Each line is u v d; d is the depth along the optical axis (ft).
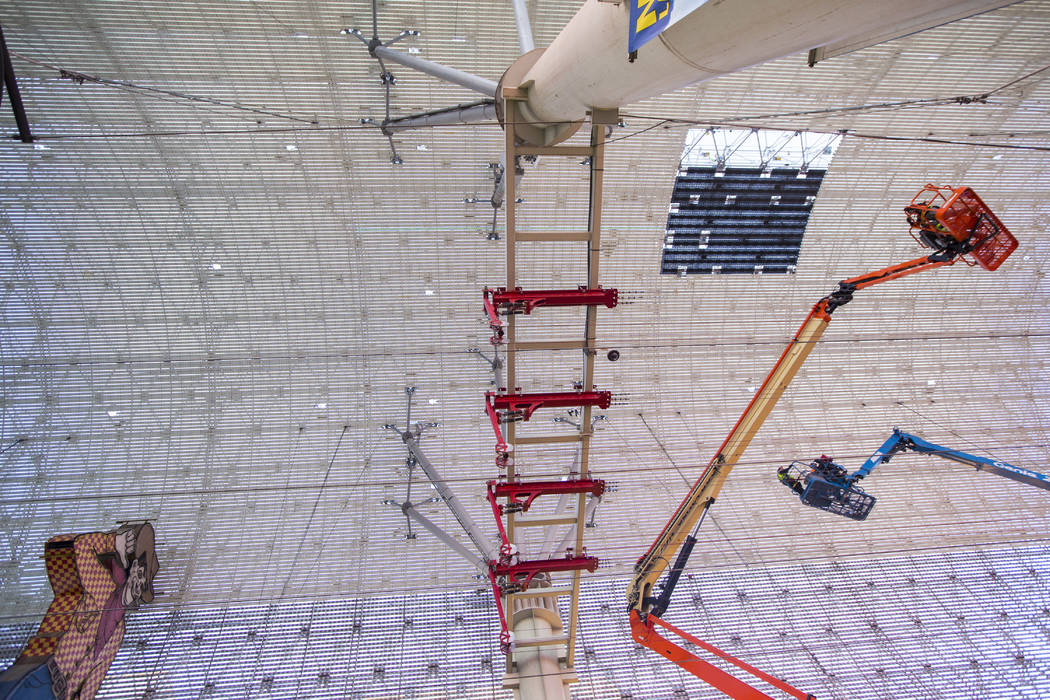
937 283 87.61
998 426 90.63
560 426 84.69
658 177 77.20
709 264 82.64
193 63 66.49
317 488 82.69
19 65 65.36
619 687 76.79
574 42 31.91
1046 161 80.53
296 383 81.92
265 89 68.44
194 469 81.71
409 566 82.84
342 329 80.94
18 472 79.20
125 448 80.94
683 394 86.58
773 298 85.30
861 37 23.59
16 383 78.79
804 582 86.53
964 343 89.71
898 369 89.81
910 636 83.10
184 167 72.74
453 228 78.07
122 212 74.43
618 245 80.38
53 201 73.31
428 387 83.15
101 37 64.49
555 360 84.17
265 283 78.54
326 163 73.51
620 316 83.56
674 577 62.95
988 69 72.54
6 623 75.41
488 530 82.99
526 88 45.39
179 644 77.15
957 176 80.89
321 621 79.82
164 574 80.59
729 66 25.34
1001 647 82.58
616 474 85.76
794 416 88.99
